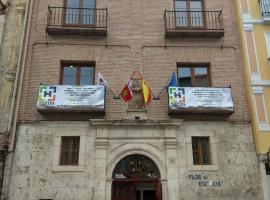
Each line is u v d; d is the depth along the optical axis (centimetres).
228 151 1426
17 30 1559
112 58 1548
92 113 1438
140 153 1409
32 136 1404
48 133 1413
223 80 1545
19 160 1366
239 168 1402
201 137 1455
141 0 1669
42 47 1546
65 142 1423
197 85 1551
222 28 1612
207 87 1476
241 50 1602
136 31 1603
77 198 1331
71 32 1551
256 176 1395
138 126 1435
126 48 1569
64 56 1538
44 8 1619
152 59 1559
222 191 1370
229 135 1451
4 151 1352
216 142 1437
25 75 1493
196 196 1357
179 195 1353
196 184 1372
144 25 1619
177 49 1582
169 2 1670
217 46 1599
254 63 1555
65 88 1434
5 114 1418
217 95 1461
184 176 1380
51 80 1495
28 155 1376
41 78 1496
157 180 1390
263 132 1438
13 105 1427
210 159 1423
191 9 1678
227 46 1603
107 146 1405
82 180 1354
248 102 1509
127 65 1541
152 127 1438
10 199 1312
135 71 1533
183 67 1577
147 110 1473
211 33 1580
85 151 1395
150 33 1603
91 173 1365
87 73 1546
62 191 1336
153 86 1512
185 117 1465
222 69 1562
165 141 1420
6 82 1466
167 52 1573
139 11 1645
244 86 1542
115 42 1575
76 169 1365
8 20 1581
